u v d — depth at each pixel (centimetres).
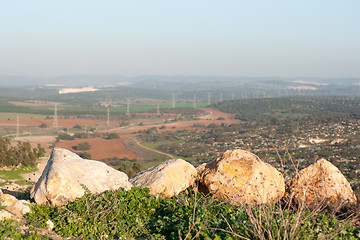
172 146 9450
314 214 750
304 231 679
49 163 981
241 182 898
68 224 770
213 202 921
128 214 832
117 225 793
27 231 747
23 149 3762
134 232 787
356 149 6100
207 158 7725
